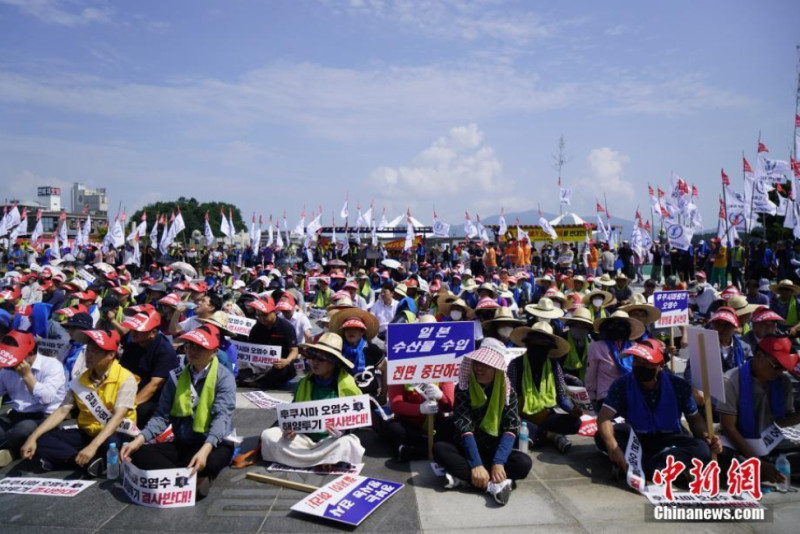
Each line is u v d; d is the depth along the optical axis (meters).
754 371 5.80
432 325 6.34
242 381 9.85
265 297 9.66
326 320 10.42
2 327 8.70
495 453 5.52
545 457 6.54
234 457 6.23
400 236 45.78
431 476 5.93
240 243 56.34
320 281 15.55
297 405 5.96
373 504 5.14
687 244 21.53
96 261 31.52
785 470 5.62
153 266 28.31
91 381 5.95
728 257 23.67
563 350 6.72
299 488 5.53
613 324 7.71
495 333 7.59
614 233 34.09
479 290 12.58
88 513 5.07
